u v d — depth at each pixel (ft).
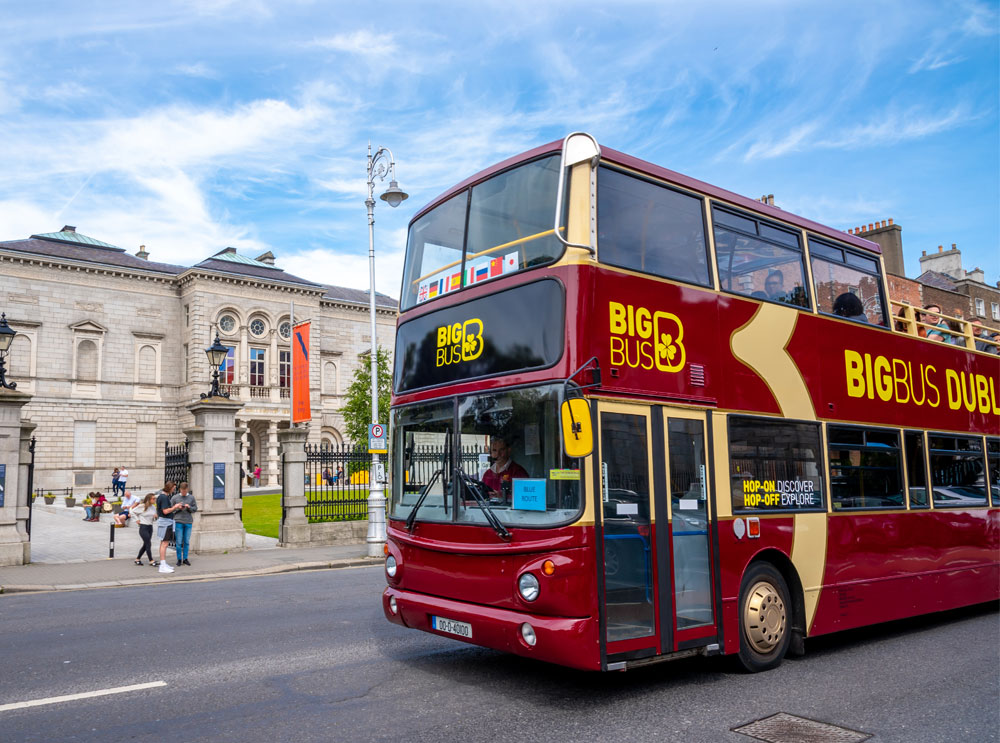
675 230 24.20
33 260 175.83
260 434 205.98
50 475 174.91
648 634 20.76
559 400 20.18
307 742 17.67
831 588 26.91
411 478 24.54
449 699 21.20
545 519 19.94
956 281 161.99
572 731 18.45
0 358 59.21
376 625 32.55
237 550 68.08
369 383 151.84
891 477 30.60
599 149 21.01
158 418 191.42
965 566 33.45
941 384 34.50
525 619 19.76
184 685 22.84
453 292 24.25
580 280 20.79
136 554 67.00
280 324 207.72
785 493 25.84
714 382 24.11
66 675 24.25
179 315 197.98
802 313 28.09
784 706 20.62
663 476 21.93
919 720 19.40
